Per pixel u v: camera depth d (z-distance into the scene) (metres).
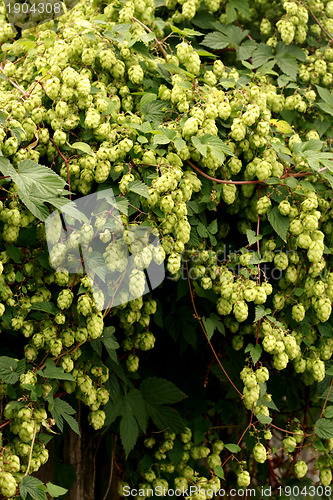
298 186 1.77
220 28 2.00
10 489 1.54
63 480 1.92
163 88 1.79
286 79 1.95
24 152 1.61
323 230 1.87
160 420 1.93
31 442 1.63
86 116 1.67
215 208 1.80
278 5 2.08
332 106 1.93
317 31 2.04
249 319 1.91
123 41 1.78
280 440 2.16
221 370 1.97
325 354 1.88
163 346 2.06
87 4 1.92
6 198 1.62
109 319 1.85
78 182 1.67
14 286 1.69
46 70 1.70
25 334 1.65
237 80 1.90
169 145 1.72
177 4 2.00
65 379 1.65
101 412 1.77
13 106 1.61
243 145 1.78
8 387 1.62
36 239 1.68
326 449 1.87
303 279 1.85
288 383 2.10
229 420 2.17
